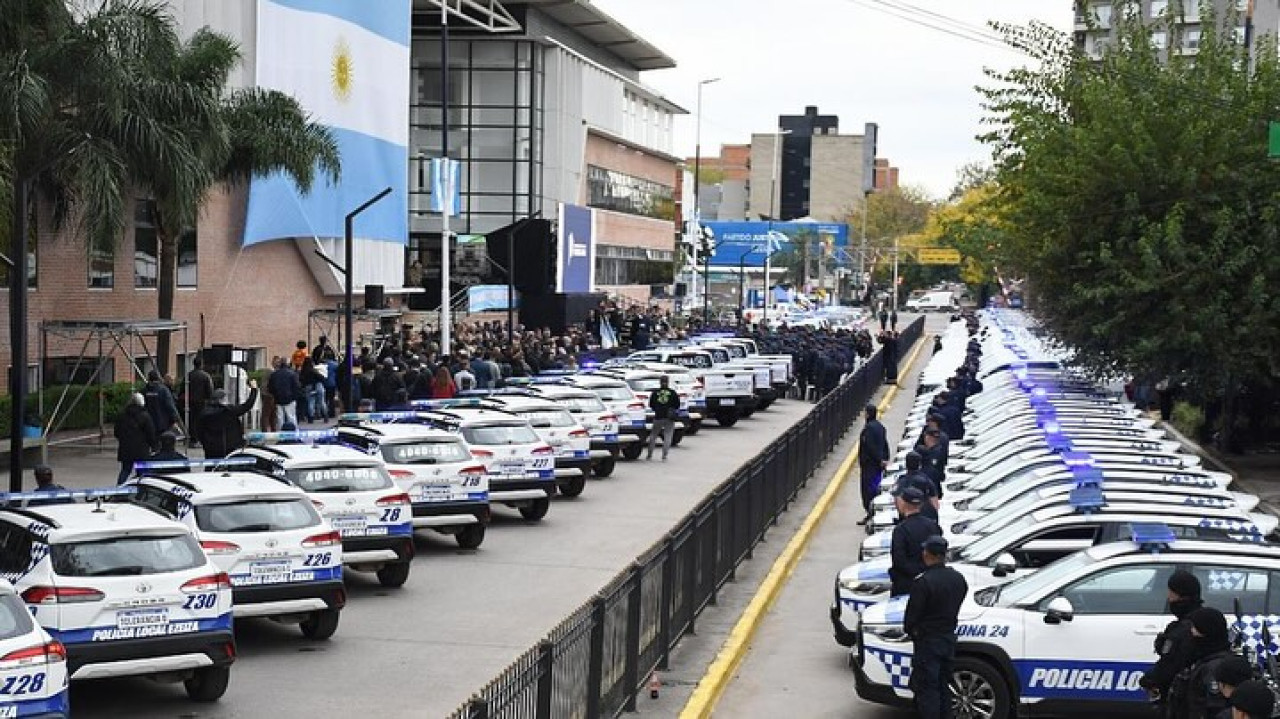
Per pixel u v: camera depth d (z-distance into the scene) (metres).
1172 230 28.45
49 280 31.70
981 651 12.72
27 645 10.55
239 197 39.84
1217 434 33.69
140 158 28.61
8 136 25.62
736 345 49.50
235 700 13.48
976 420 28.53
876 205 167.12
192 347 37.78
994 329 58.62
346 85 45.53
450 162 41.28
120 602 12.50
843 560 22.34
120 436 22.83
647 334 54.66
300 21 42.69
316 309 44.88
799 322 84.00
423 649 15.52
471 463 21.33
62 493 14.80
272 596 15.01
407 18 50.53
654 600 14.34
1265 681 9.11
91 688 13.97
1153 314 29.72
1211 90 30.52
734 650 15.74
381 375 32.47
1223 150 29.52
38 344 31.28
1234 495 16.91
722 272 115.56
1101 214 30.67
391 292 50.72
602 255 77.81
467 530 21.67
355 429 21.52
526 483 23.98
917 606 12.16
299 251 43.91
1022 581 13.26
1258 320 28.38
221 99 33.28
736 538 20.34
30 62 26.64
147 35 29.23
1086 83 33.22
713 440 38.69
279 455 18.02
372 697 13.62
